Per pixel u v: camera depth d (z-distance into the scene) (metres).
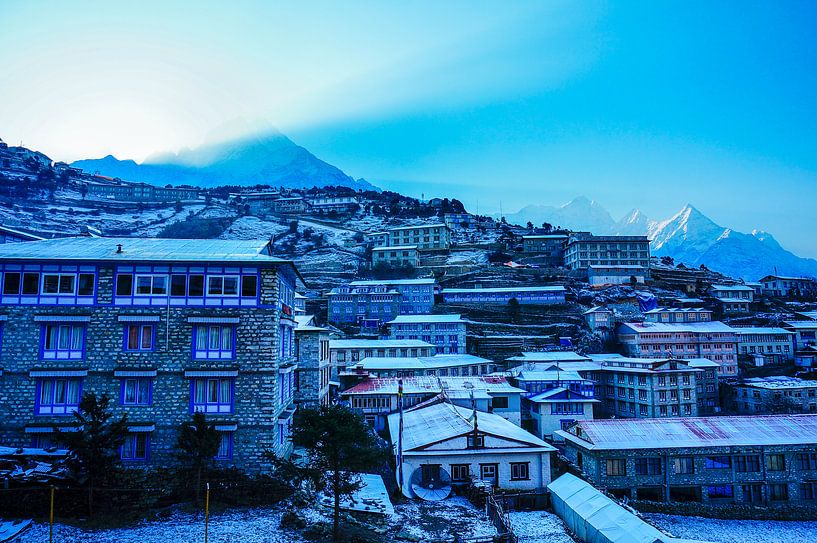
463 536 42.34
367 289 171.88
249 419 44.88
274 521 38.94
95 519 36.91
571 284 192.50
